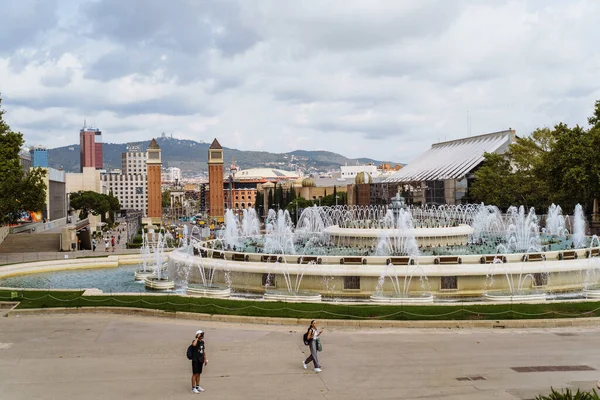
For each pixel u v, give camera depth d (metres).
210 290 47.25
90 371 25.75
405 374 25.14
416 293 45.38
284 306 38.53
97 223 145.12
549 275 46.94
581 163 87.38
